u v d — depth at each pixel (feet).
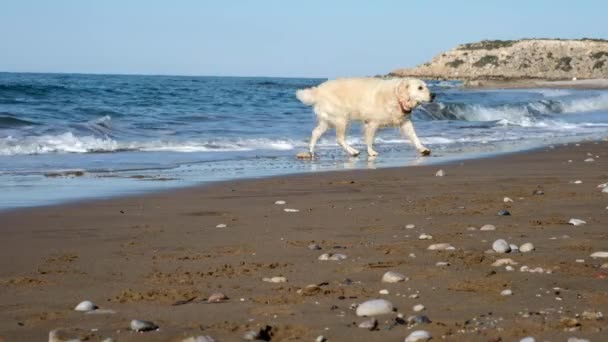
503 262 15.12
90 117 60.34
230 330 10.80
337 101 42.19
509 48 365.81
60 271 15.02
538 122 75.66
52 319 11.50
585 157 40.65
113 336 10.53
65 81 185.98
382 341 10.12
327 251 16.78
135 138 48.73
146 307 12.18
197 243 17.87
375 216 21.74
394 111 41.70
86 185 28.66
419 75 371.15
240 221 21.01
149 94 99.14
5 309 12.14
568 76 333.83
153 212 22.59
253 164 37.60
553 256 15.84
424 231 19.24
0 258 16.24
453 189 27.73
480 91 145.38
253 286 13.61
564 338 10.11
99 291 13.41
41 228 19.88
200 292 13.14
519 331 10.43
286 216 21.84
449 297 12.56
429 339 10.04
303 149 46.85
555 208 22.71
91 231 19.49
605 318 11.07
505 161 38.58
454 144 51.26
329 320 11.19
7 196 25.45
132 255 16.55
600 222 20.17
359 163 38.29
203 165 36.86
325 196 26.12
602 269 14.51
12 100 73.72
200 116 65.41
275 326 10.87
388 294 12.81
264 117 68.85
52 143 43.37
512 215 21.57
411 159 40.34
